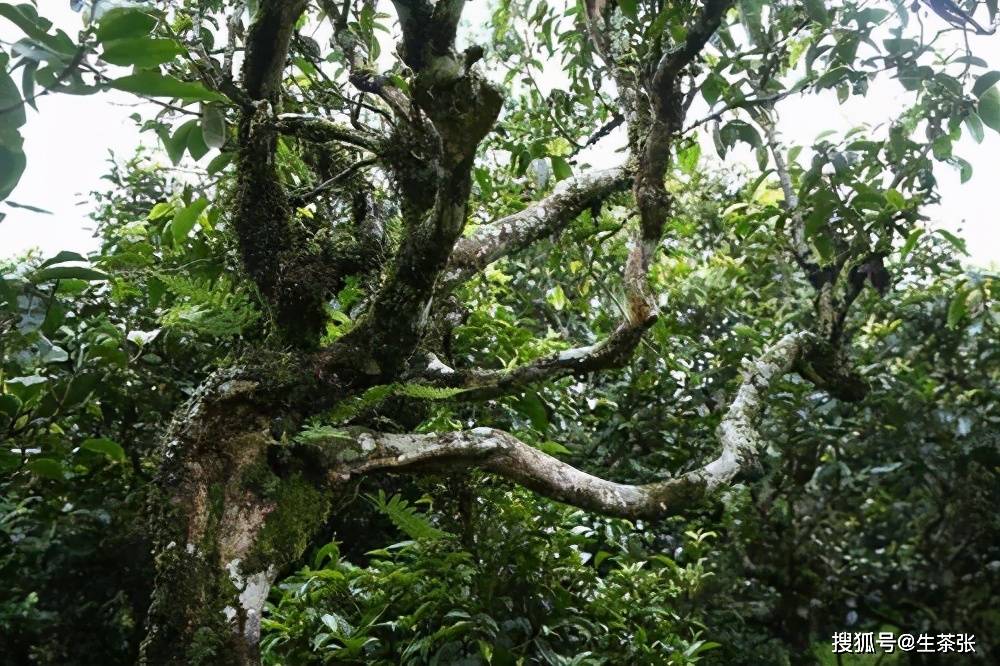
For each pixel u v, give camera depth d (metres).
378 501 2.25
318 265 2.21
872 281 3.17
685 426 4.34
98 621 3.17
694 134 3.22
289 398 2.08
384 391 2.05
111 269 3.16
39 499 3.27
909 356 4.40
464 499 2.96
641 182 2.60
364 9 2.46
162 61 1.52
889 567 4.19
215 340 3.50
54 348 2.48
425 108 1.72
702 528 4.07
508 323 4.30
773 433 4.08
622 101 2.80
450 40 1.67
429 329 2.59
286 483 2.05
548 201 2.88
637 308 2.48
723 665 3.67
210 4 2.41
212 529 1.98
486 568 2.94
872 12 2.68
